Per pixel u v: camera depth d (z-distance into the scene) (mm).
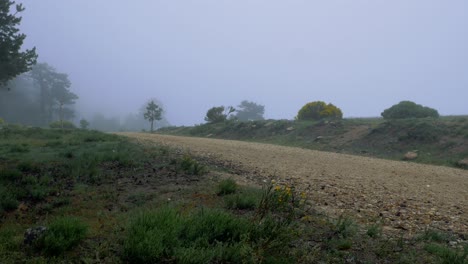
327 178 10039
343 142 21844
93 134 18828
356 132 23453
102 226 5164
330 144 21875
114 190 7734
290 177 9922
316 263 4133
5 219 5949
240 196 6352
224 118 40375
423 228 5758
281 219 5406
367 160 15016
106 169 9758
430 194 8492
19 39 21141
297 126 28578
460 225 5984
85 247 4309
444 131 19359
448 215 6598
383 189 8836
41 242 4164
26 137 18438
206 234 4480
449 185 9867
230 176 9344
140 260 3877
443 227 5855
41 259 3812
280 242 4277
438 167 13758
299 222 5441
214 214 4848
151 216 4680
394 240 5016
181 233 4484
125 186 8078
